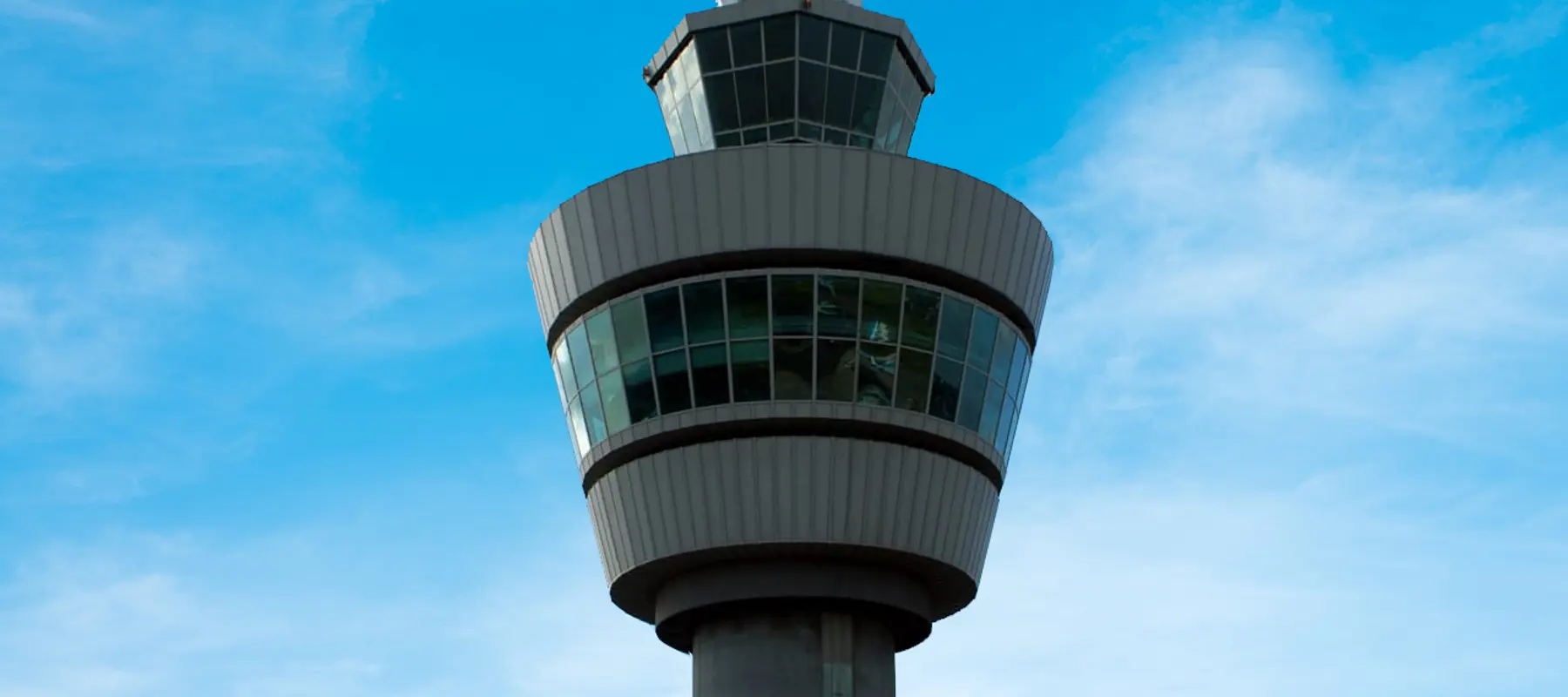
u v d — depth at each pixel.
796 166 43.88
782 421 43.25
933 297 44.44
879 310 43.88
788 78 48.28
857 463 43.31
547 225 46.75
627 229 44.62
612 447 44.94
